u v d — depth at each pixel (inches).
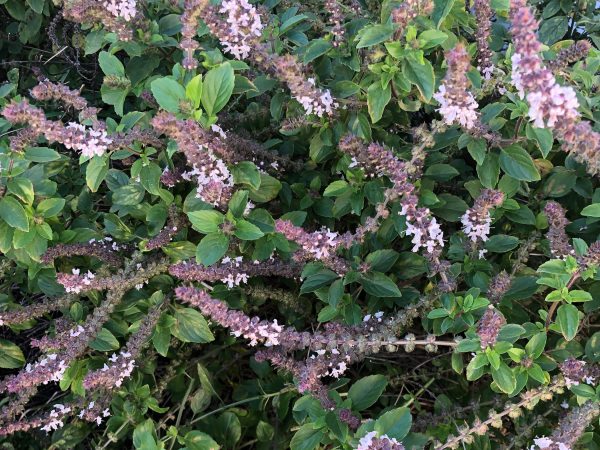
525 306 22.5
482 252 21.0
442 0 19.7
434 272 19.5
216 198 19.7
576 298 18.5
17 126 26.1
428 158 22.1
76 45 30.4
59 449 22.9
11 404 21.3
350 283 21.8
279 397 22.7
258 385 24.0
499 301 19.9
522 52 15.5
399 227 20.6
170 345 24.1
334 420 18.6
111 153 21.6
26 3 32.2
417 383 23.2
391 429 17.4
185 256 22.3
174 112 19.1
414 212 19.2
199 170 19.9
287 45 23.5
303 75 20.7
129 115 21.6
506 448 19.8
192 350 25.5
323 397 18.8
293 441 19.0
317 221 24.2
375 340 18.9
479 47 21.8
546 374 18.4
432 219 19.1
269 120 25.4
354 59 21.5
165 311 22.1
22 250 22.4
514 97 20.3
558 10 28.8
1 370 27.1
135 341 21.1
